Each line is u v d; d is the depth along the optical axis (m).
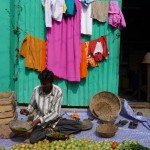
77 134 4.84
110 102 5.90
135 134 4.93
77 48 5.97
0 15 5.98
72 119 5.10
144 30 9.52
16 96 6.22
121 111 5.96
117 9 5.98
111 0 6.04
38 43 6.01
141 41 9.46
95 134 4.87
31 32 6.06
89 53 6.08
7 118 4.95
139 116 5.66
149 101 6.96
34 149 3.90
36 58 6.03
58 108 4.39
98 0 5.99
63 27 5.97
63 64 6.06
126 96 7.77
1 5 5.96
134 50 9.07
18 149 3.95
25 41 6.05
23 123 4.50
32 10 6.02
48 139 4.25
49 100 4.39
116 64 6.21
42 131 4.36
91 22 5.96
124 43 9.39
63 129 4.68
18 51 6.11
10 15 6.00
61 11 5.82
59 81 6.16
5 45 6.06
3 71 6.11
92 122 5.48
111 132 4.69
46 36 5.98
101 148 3.95
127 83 8.57
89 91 6.25
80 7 5.90
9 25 6.02
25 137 4.50
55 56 6.00
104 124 4.92
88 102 6.27
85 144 4.04
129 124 5.33
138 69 8.07
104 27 6.09
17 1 6.00
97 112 5.76
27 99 6.22
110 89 6.26
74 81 6.17
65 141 4.09
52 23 5.93
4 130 4.69
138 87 7.59
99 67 6.20
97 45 6.03
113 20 6.00
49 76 4.21
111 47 6.15
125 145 3.99
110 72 6.21
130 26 9.55
